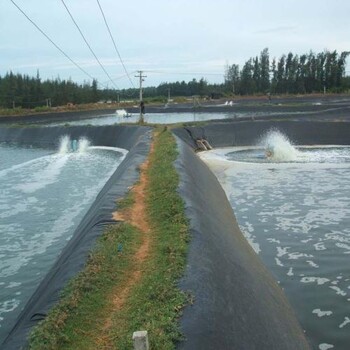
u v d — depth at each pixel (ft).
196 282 28.25
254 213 61.52
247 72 456.45
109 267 32.04
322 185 77.46
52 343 23.04
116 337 23.44
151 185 59.06
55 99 377.91
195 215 42.70
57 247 54.39
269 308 30.58
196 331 23.03
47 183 95.96
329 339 30.25
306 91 426.51
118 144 157.48
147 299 26.96
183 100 382.83
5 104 347.56
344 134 137.18
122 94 528.22
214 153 125.18
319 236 50.96
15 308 38.81
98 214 46.73
